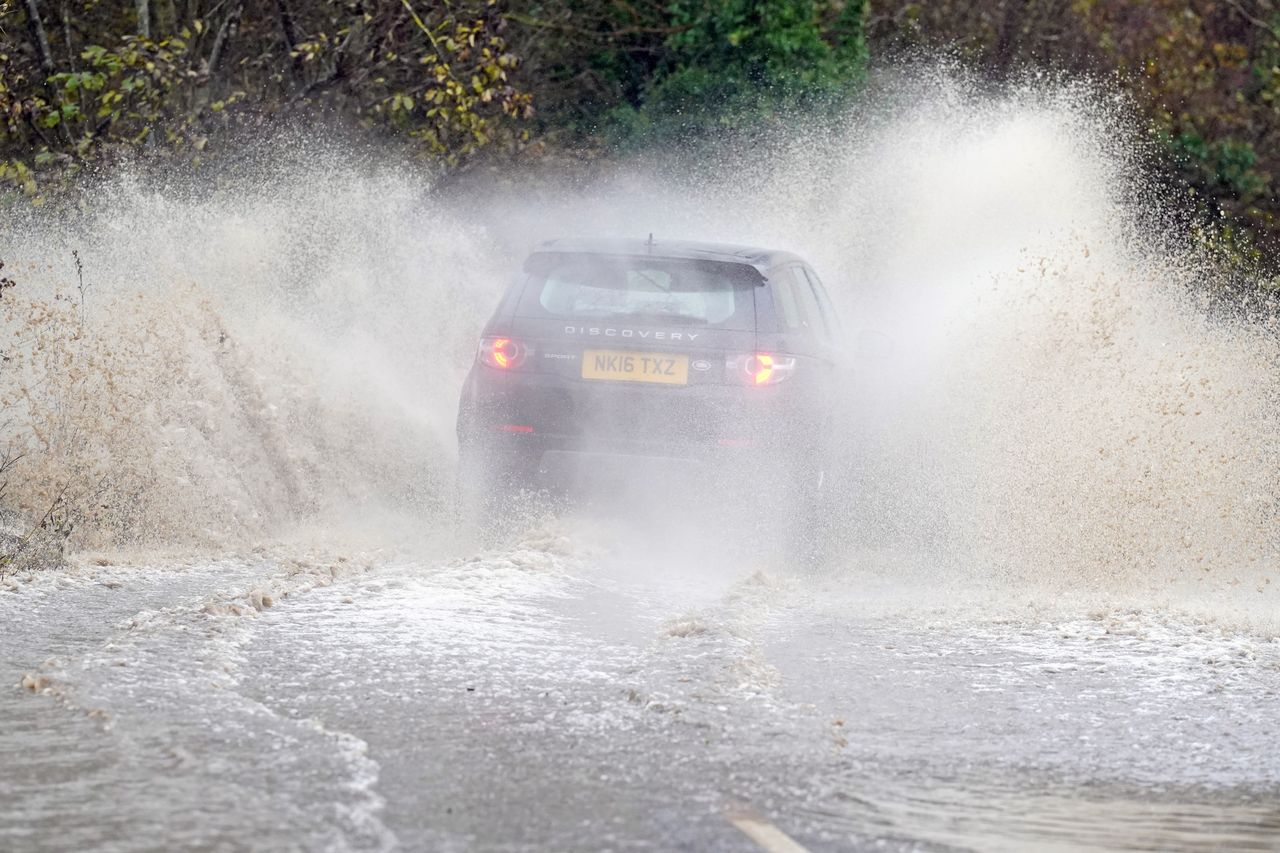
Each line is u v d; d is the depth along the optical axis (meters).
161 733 18.86
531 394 35.66
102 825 15.50
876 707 22.27
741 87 73.06
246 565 32.84
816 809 17.05
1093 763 19.72
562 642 25.47
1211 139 82.50
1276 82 83.62
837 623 29.23
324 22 61.12
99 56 52.47
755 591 31.92
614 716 20.72
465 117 55.75
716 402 34.97
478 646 24.77
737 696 21.94
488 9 55.81
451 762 18.31
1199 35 85.25
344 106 59.47
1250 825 17.34
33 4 56.31
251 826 15.55
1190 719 22.22
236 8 60.69
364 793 16.81
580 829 15.98
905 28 82.00
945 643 27.50
